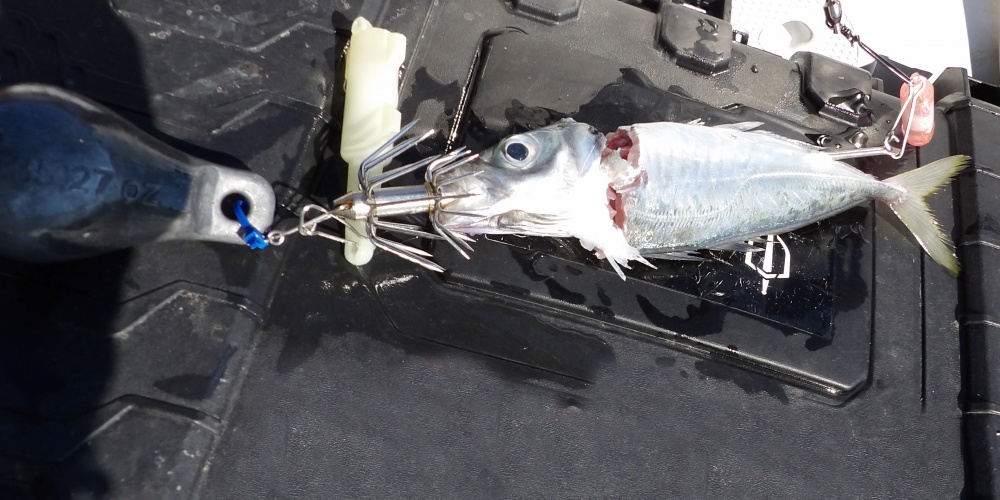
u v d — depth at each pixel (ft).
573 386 1.20
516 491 1.14
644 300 1.24
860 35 1.68
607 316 1.23
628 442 1.19
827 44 1.65
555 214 1.20
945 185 1.40
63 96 0.97
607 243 1.22
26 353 1.04
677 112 1.36
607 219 1.22
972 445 1.27
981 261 1.35
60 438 1.02
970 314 1.33
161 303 1.09
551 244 1.24
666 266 1.27
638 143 1.23
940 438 1.28
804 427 1.25
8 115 0.93
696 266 1.28
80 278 1.07
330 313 1.16
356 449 1.12
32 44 1.14
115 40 1.17
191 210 1.03
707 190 1.25
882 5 1.71
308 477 1.09
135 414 1.05
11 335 1.04
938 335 1.33
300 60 1.23
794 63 1.44
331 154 1.22
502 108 1.30
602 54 1.38
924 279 1.35
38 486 1.01
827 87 1.41
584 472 1.17
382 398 1.14
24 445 1.01
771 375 1.26
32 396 1.03
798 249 1.32
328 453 1.11
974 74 1.73
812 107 1.42
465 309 1.20
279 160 1.18
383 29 1.23
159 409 1.05
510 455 1.15
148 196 0.99
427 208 1.11
